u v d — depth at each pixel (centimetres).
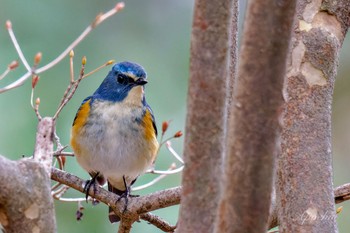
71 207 1352
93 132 1184
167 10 1709
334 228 700
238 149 488
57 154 973
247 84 486
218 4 523
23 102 1390
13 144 1347
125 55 1617
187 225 529
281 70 485
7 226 595
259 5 480
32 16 1536
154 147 1223
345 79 1712
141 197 929
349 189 836
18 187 582
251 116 485
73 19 1581
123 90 1193
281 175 725
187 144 530
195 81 527
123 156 1189
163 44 1678
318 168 719
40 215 593
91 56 1568
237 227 491
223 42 528
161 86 1574
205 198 527
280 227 718
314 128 738
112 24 1638
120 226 960
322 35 773
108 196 955
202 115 525
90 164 1208
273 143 487
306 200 705
